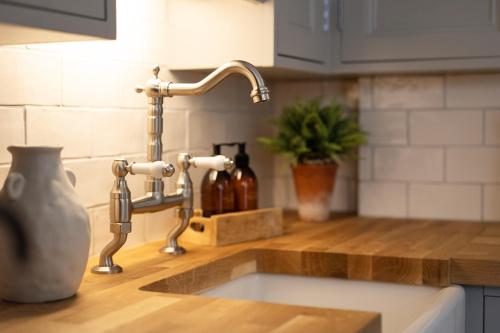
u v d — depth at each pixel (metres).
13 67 1.50
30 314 1.22
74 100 1.68
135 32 1.89
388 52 2.18
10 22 1.12
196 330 1.11
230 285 1.78
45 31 1.21
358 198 2.50
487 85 2.34
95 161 1.75
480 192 2.37
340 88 2.56
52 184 1.29
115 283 1.46
